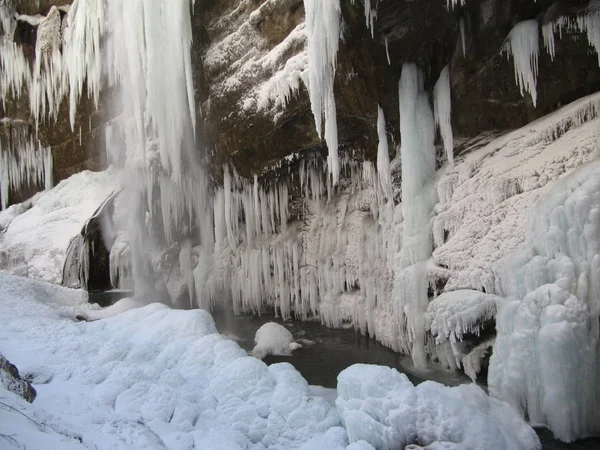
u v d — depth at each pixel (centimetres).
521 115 794
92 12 1395
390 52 837
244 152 1151
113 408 502
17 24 1627
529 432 477
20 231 1562
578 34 693
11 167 1786
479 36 779
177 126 1145
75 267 1452
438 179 825
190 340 669
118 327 766
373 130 980
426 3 766
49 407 462
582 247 534
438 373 753
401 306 827
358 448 423
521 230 643
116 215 1510
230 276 1366
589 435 513
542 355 522
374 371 509
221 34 1092
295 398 523
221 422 504
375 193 1034
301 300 1246
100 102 1526
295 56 925
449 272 736
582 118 677
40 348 634
